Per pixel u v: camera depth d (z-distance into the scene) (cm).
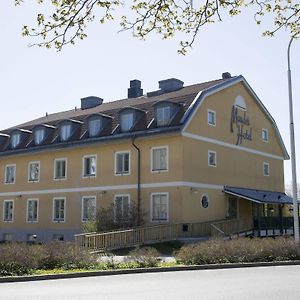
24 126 4156
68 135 3553
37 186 3706
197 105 3073
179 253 1828
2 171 3988
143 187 3098
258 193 3612
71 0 612
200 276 1444
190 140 3056
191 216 2997
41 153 3697
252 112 3859
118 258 1881
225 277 1406
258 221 3281
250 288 1153
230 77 3753
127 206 2992
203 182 3144
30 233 3700
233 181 3478
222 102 3469
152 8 678
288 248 1934
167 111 3055
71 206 3462
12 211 3866
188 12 693
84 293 1087
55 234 3531
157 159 3077
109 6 629
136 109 3209
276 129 4141
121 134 3203
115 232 2553
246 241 1941
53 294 1073
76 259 1638
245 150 3691
